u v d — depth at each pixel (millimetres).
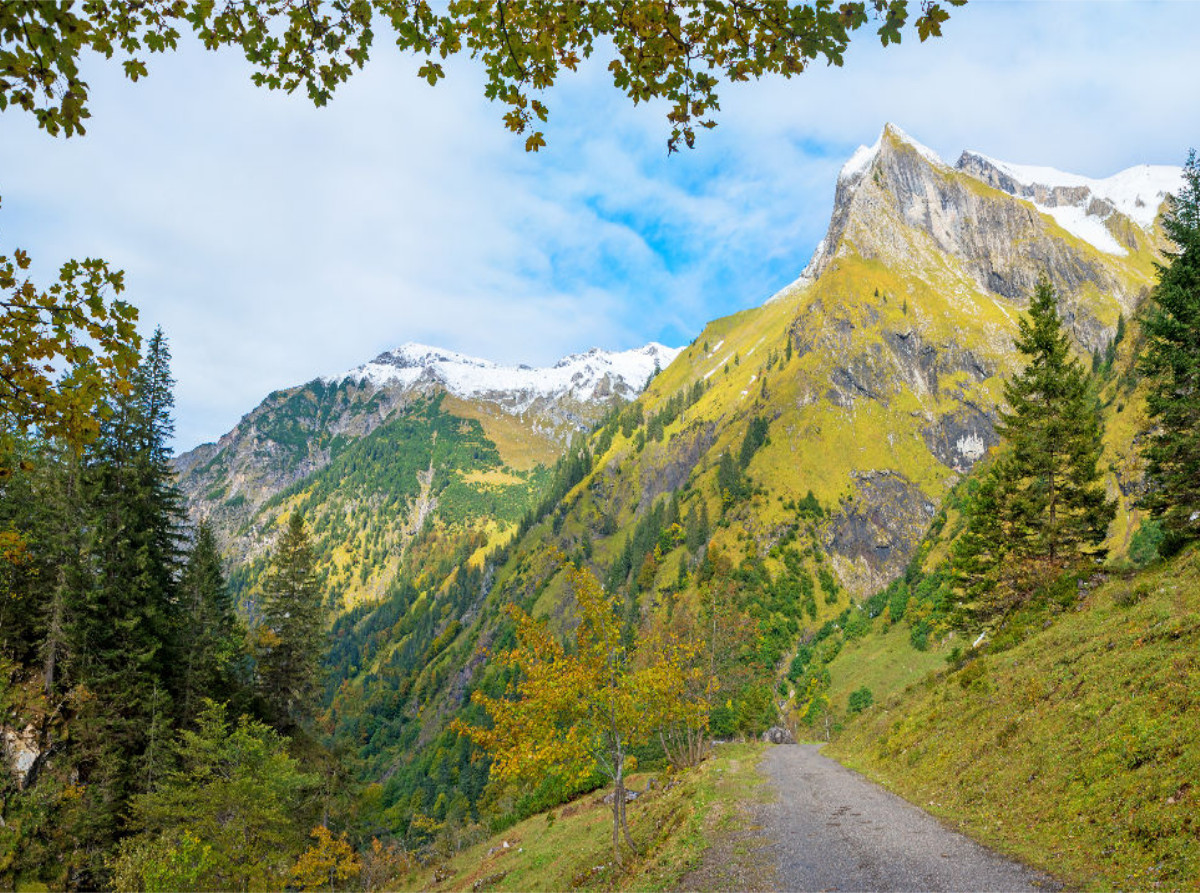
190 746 37125
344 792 58375
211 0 4887
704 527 195750
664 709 26578
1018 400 40781
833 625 150375
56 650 38469
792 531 188250
